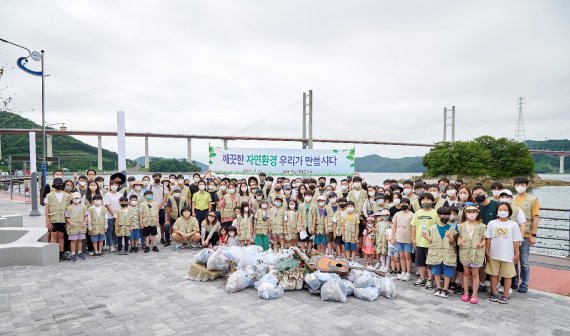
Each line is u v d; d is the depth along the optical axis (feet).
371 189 25.66
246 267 19.01
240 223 25.82
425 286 18.56
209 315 14.64
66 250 25.05
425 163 184.55
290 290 17.80
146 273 20.58
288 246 27.12
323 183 30.68
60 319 14.14
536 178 193.57
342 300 16.20
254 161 38.96
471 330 13.37
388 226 21.89
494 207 17.48
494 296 16.46
